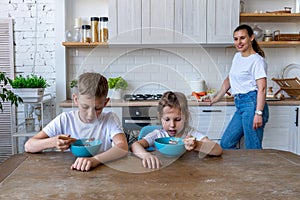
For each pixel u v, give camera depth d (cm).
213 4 335
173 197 93
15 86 309
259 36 355
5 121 360
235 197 94
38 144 140
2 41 355
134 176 111
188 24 334
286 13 340
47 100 338
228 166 124
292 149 328
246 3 372
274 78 371
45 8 356
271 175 113
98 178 109
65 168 121
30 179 109
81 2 363
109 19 329
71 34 344
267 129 328
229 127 284
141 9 329
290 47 377
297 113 325
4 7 354
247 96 269
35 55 359
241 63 271
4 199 92
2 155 364
